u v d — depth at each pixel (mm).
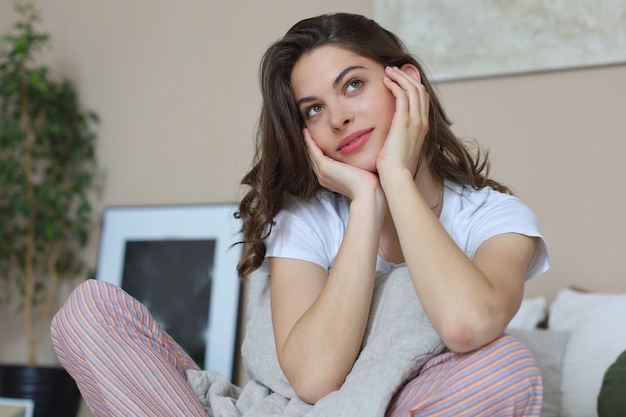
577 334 2359
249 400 1361
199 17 3578
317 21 1499
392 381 1137
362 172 1413
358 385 1147
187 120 3514
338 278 1298
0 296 3633
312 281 1438
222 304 3225
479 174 1643
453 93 3031
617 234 2746
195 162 3465
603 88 2852
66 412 3121
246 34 3480
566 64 2887
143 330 1366
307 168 1536
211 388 1421
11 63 3555
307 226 1519
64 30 3811
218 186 3408
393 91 1455
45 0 3861
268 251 1501
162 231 3406
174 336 3248
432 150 1562
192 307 3266
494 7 3008
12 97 3619
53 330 1369
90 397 1385
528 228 1378
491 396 1071
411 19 3105
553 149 2875
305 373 1245
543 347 2330
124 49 3688
